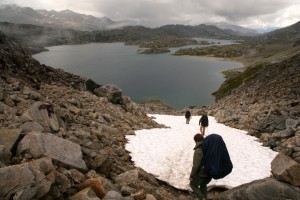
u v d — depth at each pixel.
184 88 170.75
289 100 42.53
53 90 25.59
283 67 77.75
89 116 20.16
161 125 28.50
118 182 11.10
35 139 9.58
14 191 6.85
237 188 10.57
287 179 9.73
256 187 9.98
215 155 9.55
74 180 9.01
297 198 9.51
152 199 9.71
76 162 9.88
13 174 7.12
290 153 11.36
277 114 30.06
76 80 37.03
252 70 138.00
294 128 23.23
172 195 11.73
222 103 71.00
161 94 155.75
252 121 30.94
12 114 12.19
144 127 24.56
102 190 8.73
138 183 11.12
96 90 34.25
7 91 15.56
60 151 9.82
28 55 38.41
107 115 22.12
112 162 12.67
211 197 11.00
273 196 9.73
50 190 7.63
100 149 14.18
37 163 7.96
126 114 28.45
